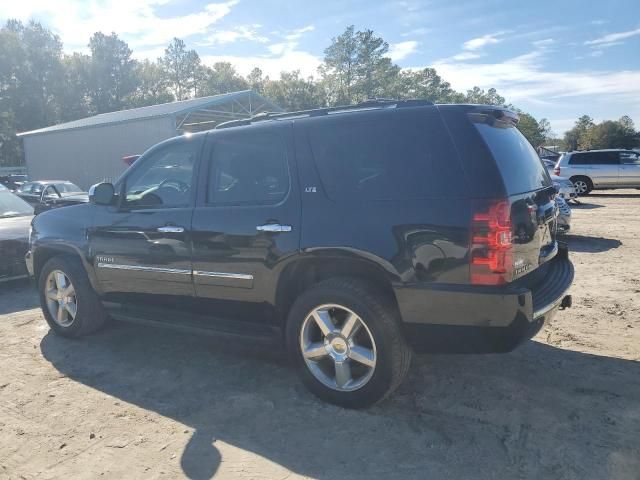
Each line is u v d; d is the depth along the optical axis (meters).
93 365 4.50
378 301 3.38
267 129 3.92
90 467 2.98
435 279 3.17
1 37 65.12
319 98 82.06
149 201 4.54
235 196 4.00
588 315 5.50
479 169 3.16
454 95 96.94
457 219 3.12
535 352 4.50
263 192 3.86
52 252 5.37
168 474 2.89
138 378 4.21
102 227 4.74
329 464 2.94
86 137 26.97
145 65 84.25
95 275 4.84
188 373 4.28
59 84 69.94
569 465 2.87
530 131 95.69
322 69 83.19
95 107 74.88
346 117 3.64
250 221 3.80
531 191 3.54
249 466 2.94
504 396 3.70
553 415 3.42
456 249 3.11
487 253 3.05
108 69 74.56
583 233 11.35
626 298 6.11
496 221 3.05
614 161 21.11
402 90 84.94
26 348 4.96
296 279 3.80
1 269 7.05
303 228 3.57
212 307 4.14
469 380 3.97
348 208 3.46
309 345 3.70
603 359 4.31
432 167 3.29
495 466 2.88
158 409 3.66
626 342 4.69
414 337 3.34
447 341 3.25
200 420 3.49
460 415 3.45
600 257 8.72
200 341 5.04
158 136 23.94
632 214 14.58
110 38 74.44
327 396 3.63
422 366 4.25
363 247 3.35
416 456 2.99
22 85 67.00
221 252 3.93
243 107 28.19
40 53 68.06
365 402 3.48
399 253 3.25
